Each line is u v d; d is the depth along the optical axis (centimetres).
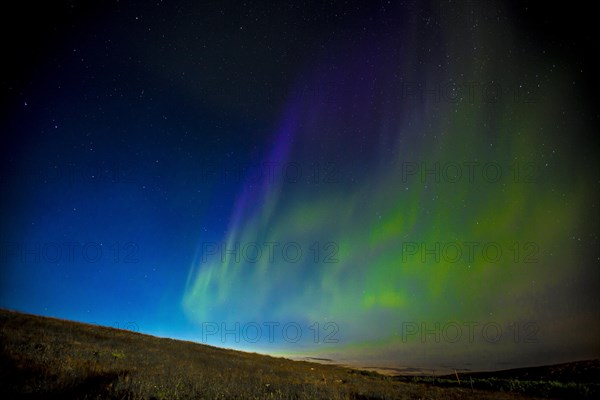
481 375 3750
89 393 980
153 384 1159
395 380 3206
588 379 3059
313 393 1502
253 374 1964
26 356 1245
